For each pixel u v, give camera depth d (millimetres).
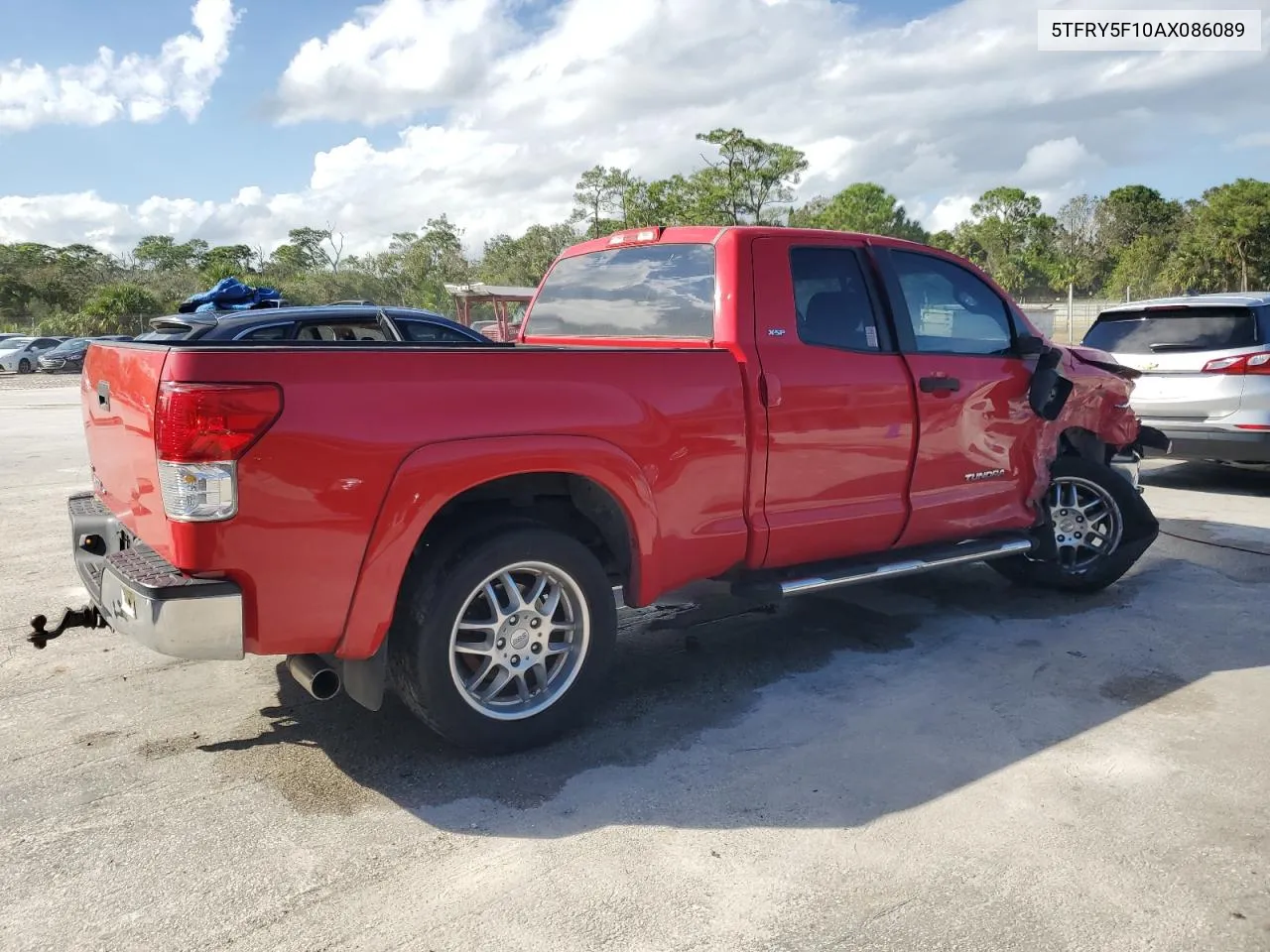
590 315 4805
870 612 5227
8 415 17875
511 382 3320
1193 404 8188
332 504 2988
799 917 2549
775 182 56469
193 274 91500
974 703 3980
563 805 3166
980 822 3029
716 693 4109
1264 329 8070
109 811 3123
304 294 82312
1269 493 8680
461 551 3301
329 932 2498
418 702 3354
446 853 2879
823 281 4324
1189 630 4910
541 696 3570
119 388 3246
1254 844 2891
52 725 3799
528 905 2613
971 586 5730
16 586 5781
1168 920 2525
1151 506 8086
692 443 3773
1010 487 5090
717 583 4320
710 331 4102
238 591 2902
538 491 3623
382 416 3055
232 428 2814
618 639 4805
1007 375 4949
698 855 2859
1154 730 3707
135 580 2926
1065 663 4438
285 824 3045
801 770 3402
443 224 81500
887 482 4469
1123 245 92375
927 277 4758
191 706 3990
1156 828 2984
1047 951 2406
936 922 2523
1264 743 3588
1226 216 55562
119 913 2572
